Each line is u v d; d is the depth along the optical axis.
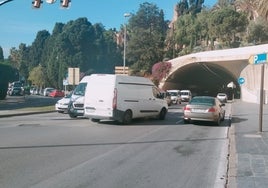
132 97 22.45
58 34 119.69
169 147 13.84
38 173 9.23
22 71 146.12
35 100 55.81
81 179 8.76
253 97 59.28
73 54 110.75
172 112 32.88
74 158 11.20
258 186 8.09
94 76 22.30
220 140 16.03
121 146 13.69
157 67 80.75
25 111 30.14
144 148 13.43
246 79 63.00
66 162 10.59
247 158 11.30
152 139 15.77
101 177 9.01
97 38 116.94
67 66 108.94
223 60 66.94
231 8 94.31
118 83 21.67
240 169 9.77
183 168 10.28
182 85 88.88
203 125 22.55
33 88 109.31
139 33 100.50
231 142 14.88
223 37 91.12
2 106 38.72
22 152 11.95
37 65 138.75
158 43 96.44
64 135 16.23
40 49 144.50
